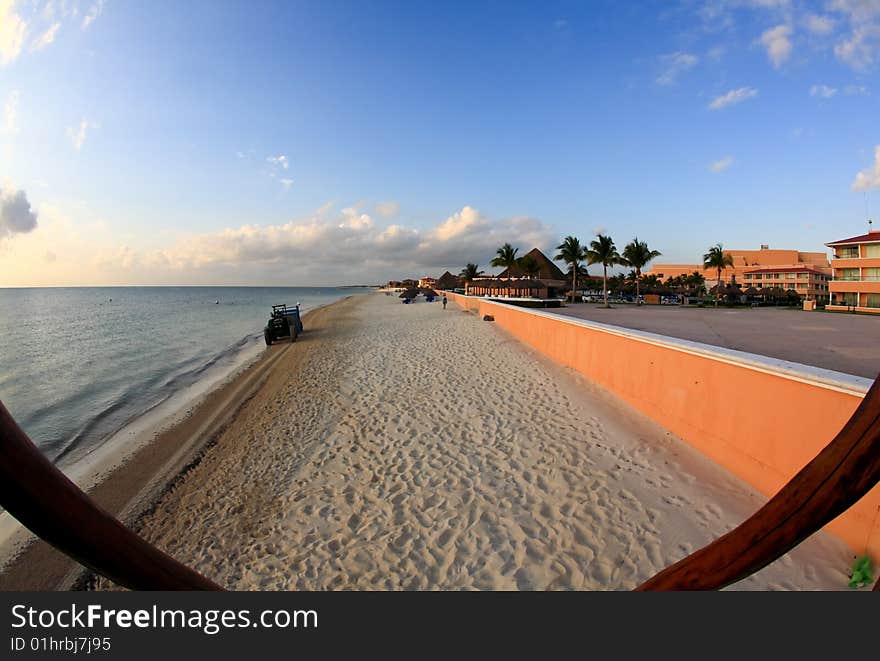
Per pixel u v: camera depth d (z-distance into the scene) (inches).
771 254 3282.5
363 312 1558.8
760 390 173.6
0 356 767.1
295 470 237.3
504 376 382.9
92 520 23.7
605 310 1545.3
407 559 156.5
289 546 171.6
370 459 237.6
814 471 31.4
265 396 410.6
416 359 491.8
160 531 195.2
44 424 393.7
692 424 215.3
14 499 21.0
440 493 197.0
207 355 745.6
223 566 164.7
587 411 277.0
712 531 155.3
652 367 254.1
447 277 3193.9
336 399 359.3
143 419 390.3
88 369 642.8
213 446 293.0
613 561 146.6
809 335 704.4
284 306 896.3
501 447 236.7
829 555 132.7
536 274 2164.1
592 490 186.7
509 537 163.2
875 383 30.3
